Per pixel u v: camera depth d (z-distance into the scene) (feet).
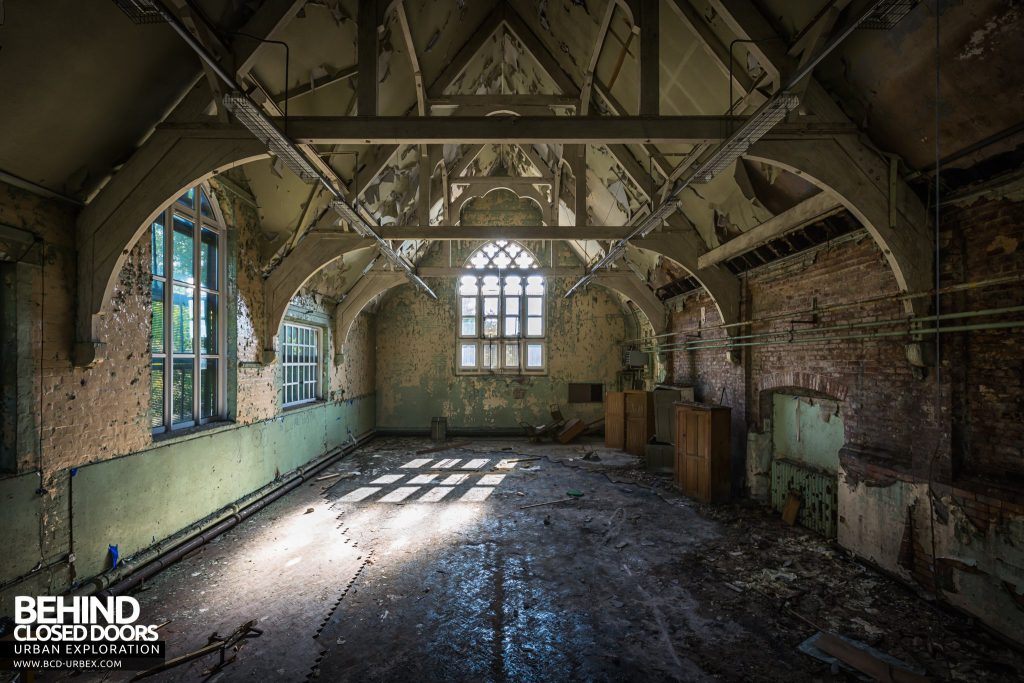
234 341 19.81
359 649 10.62
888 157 12.62
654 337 34.81
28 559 11.05
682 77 15.65
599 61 18.10
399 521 19.29
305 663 10.10
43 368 11.53
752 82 13.69
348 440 34.24
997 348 11.39
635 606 12.50
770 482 20.99
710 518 19.56
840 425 17.28
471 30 20.59
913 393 13.39
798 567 14.82
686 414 23.30
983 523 11.25
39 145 10.85
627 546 16.60
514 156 35.24
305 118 12.00
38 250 11.51
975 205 11.76
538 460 31.42
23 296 11.12
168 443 15.62
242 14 11.77
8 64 9.18
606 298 41.88
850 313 15.81
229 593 13.16
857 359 15.55
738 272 22.94
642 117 12.25
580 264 41.52
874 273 14.76
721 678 9.62
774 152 12.40
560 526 18.65
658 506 21.20
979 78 9.84
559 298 41.83
